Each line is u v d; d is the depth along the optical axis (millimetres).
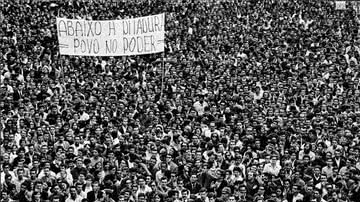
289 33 45250
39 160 22609
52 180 22000
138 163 23312
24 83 32781
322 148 25219
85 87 32312
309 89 33312
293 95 32188
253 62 38500
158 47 29031
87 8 51031
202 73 35562
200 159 23422
